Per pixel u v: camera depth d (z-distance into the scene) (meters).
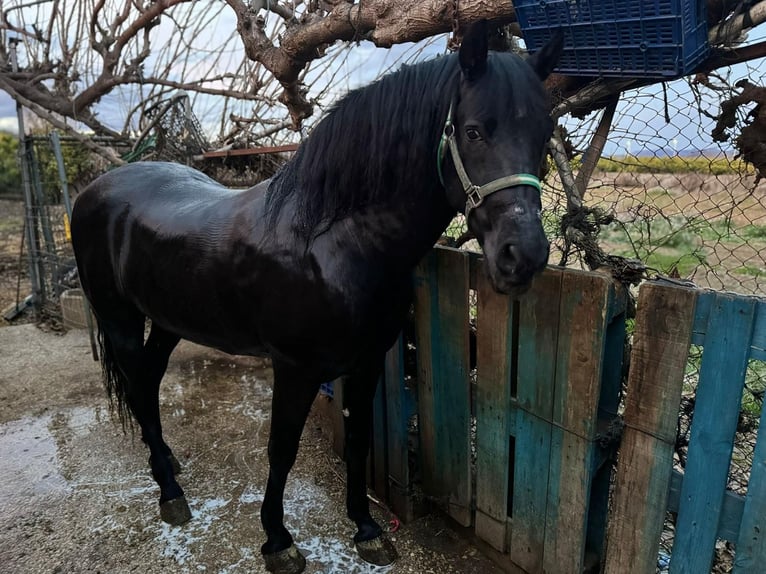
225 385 3.03
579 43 1.25
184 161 3.78
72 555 1.71
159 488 2.06
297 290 1.31
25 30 4.02
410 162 1.16
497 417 1.49
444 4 1.46
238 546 1.75
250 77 3.35
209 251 1.48
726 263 3.62
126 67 3.70
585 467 1.28
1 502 1.98
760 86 1.17
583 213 1.34
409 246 1.28
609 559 1.31
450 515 1.77
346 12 1.73
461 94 1.04
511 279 0.96
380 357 1.54
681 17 1.06
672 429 1.11
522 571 1.56
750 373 2.10
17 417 2.67
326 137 1.28
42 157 5.11
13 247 7.39
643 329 1.11
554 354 1.29
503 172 0.97
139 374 1.96
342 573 1.63
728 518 1.08
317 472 2.15
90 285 1.97
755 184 1.28
